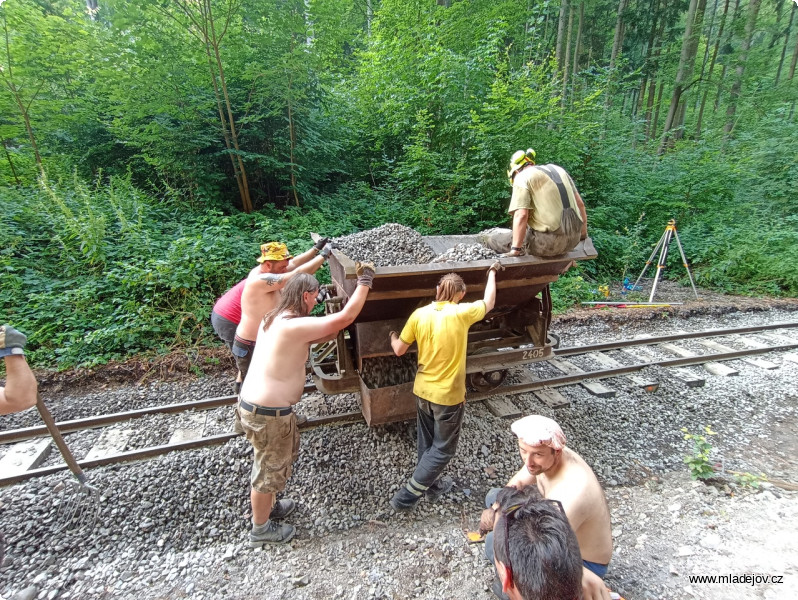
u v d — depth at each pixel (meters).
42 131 7.62
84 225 5.77
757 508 3.05
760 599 2.37
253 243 6.54
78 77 7.67
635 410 4.24
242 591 2.43
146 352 5.14
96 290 5.61
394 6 10.75
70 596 2.37
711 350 5.68
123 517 2.87
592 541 1.90
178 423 3.93
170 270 5.64
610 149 10.70
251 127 7.56
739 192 10.92
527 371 4.82
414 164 8.06
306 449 3.50
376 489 3.18
